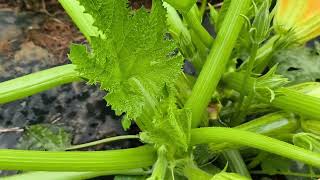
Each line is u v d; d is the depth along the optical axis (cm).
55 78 35
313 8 33
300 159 30
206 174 33
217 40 33
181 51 37
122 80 30
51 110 43
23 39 47
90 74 29
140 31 29
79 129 42
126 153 32
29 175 36
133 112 30
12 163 29
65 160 30
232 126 39
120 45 29
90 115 43
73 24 48
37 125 41
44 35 47
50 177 36
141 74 30
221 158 38
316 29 35
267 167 39
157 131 32
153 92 30
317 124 35
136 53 30
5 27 47
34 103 43
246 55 43
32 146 41
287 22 35
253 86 35
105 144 41
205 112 38
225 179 30
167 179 34
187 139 32
